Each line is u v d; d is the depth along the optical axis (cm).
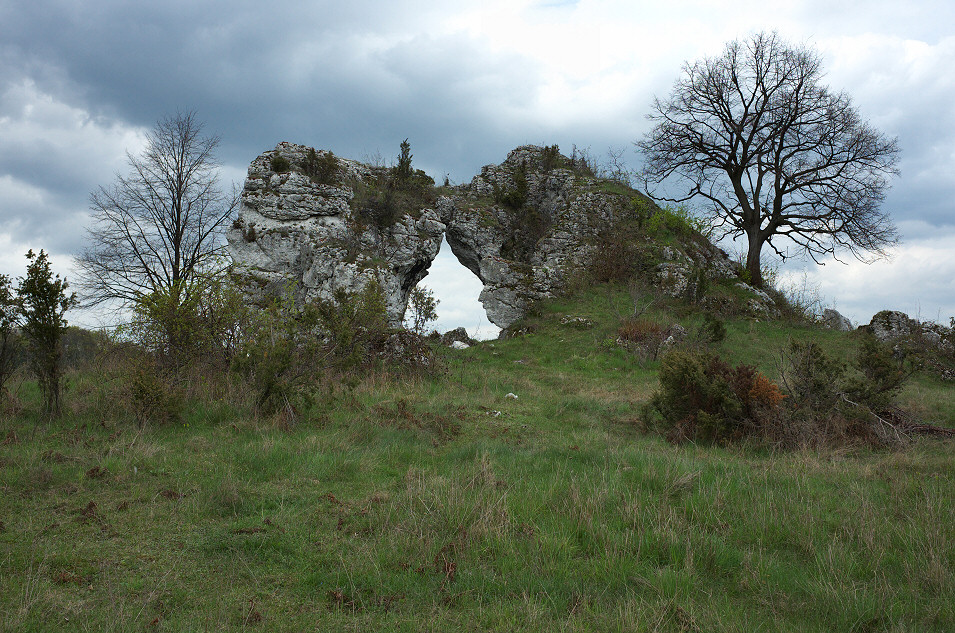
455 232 3078
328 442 762
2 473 586
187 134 2300
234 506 523
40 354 865
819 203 2717
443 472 662
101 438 757
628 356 1995
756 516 523
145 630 329
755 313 2592
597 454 755
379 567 418
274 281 2311
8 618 332
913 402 1311
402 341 1489
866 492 593
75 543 446
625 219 3042
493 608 365
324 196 2533
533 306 2612
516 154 3644
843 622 355
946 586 390
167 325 1055
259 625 343
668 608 363
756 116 2791
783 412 901
